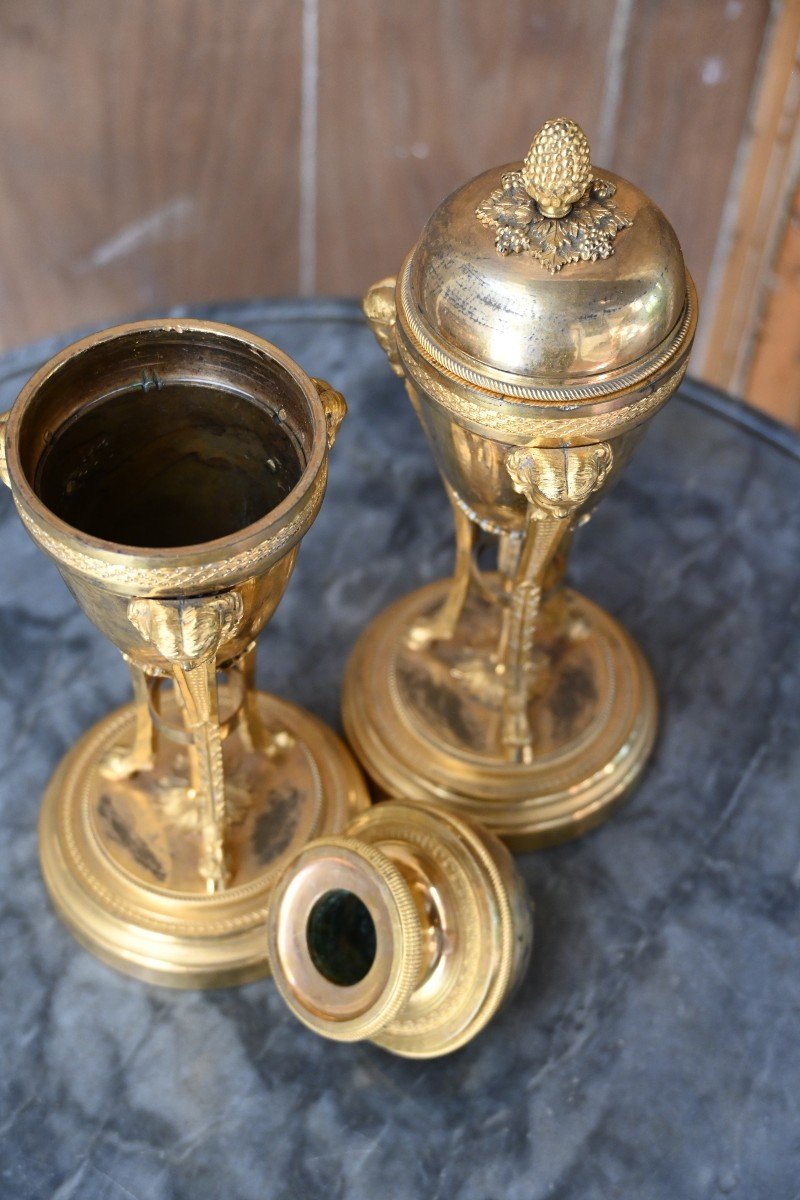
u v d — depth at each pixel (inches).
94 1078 31.0
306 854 28.7
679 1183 29.6
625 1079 31.2
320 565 40.6
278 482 29.0
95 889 32.5
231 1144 30.0
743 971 33.0
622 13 51.7
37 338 67.9
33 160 58.9
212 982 32.3
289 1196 29.3
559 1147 30.1
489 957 29.3
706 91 53.5
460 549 34.9
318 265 64.1
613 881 34.6
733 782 36.4
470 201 27.2
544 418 26.5
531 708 36.0
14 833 35.0
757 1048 31.7
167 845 33.1
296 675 38.3
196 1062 31.3
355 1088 30.9
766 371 62.3
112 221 61.7
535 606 32.5
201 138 58.0
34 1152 29.8
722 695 38.1
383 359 44.7
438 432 29.5
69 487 28.1
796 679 38.4
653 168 57.2
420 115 56.8
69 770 34.9
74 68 55.1
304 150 58.6
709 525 41.8
